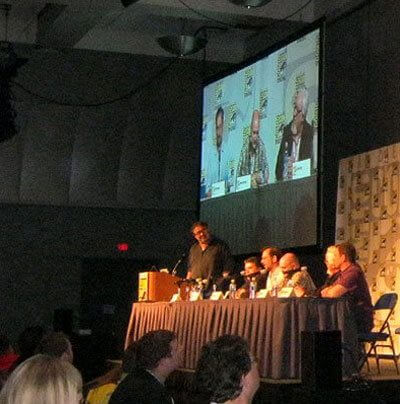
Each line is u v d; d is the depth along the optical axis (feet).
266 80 38.40
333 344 20.75
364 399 20.76
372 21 38.50
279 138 37.11
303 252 34.83
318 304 22.24
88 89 50.98
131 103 51.72
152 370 15.53
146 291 31.04
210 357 8.64
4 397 7.94
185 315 26.66
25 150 51.60
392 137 36.86
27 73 50.06
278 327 22.02
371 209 36.14
